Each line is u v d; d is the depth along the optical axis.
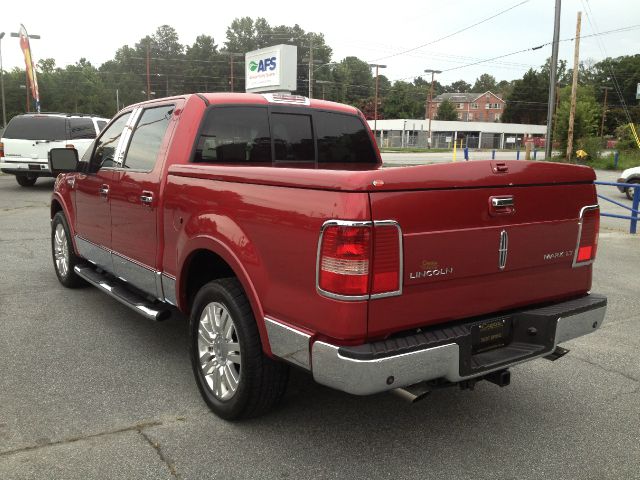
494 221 3.05
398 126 87.25
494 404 3.87
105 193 4.92
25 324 5.23
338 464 3.09
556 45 30.94
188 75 129.88
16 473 2.92
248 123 4.41
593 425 3.60
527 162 3.17
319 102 4.91
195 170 3.68
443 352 2.83
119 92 126.75
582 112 43.06
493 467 3.10
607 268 8.13
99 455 3.11
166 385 4.02
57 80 112.88
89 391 3.89
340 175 2.66
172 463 3.06
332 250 2.64
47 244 8.95
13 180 18.84
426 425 3.55
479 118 130.88
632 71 115.25
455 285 2.95
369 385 2.64
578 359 4.71
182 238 3.78
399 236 2.69
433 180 2.79
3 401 3.71
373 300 2.66
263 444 3.27
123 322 5.34
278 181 2.98
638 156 41.69
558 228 3.38
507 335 3.30
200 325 3.68
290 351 2.94
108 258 5.06
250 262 3.15
